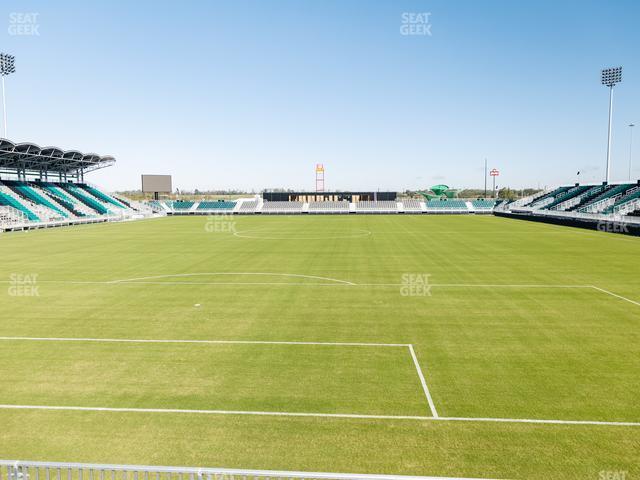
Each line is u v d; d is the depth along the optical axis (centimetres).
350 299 1639
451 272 2145
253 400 863
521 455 681
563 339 1196
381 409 825
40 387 927
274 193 8656
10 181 5966
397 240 3553
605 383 927
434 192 9631
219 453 691
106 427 770
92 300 1641
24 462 526
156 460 675
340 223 5647
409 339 1204
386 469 648
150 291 1781
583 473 638
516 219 6331
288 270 2227
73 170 6975
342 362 1048
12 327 1328
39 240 3703
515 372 984
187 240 3659
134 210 7669
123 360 1070
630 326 1307
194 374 987
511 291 1748
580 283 1886
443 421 781
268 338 1219
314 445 710
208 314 1453
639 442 714
